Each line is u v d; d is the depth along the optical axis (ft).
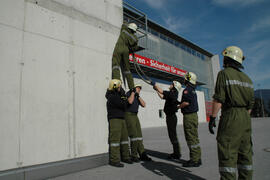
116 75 14.85
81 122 12.62
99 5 15.25
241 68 8.09
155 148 20.95
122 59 16.24
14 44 10.11
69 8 13.03
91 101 13.44
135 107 14.93
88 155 12.67
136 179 10.01
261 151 17.30
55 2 12.27
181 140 27.61
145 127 62.34
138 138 15.02
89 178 10.21
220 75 7.82
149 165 13.15
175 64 96.94
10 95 9.62
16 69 10.02
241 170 7.47
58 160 11.07
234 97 7.32
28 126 10.08
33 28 11.00
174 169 12.03
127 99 14.24
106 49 15.21
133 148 14.39
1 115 9.21
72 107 12.26
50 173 10.25
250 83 7.78
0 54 9.55
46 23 11.65
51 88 11.35
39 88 10.80
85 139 12.67
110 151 13.15
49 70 11.40
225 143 7.22
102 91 14.33
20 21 10.50
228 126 7.25
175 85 16.02
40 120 10.59
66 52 12.44
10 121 9.47
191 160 12.72
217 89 7.72
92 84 13.71
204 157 15.62
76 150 12.05
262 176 10.30
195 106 13.24
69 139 11.80
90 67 13.78
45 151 10.59
